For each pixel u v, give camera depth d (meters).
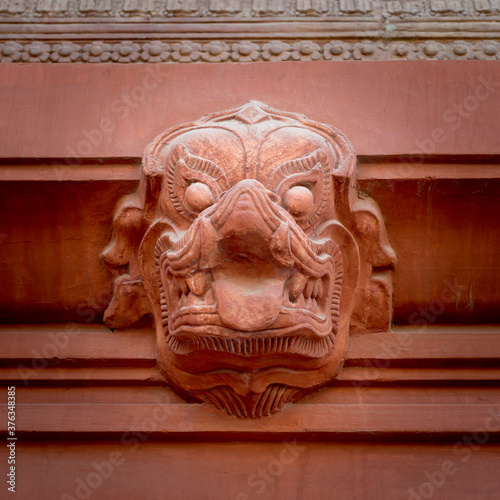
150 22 2.55
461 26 2.51
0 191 2.31
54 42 2.52
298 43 2.50
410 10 2.54
